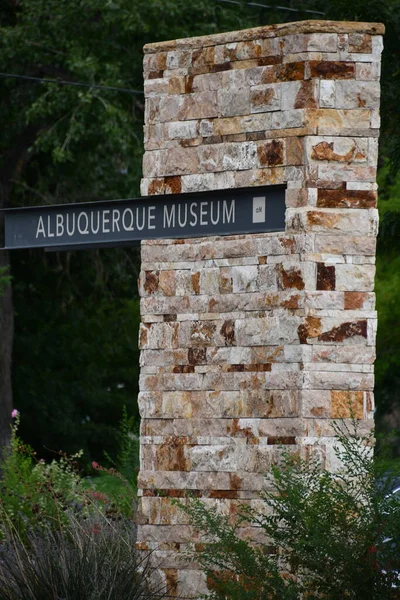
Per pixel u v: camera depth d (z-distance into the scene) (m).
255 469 9.83
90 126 30.17
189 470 10.16
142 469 10.40
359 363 9.77
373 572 9.19
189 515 10.13
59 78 30.78
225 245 10.12
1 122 32.47
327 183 9.75
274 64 9.94
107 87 27.83
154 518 10.30
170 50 10.52
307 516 9.25
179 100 10.46
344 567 9.20
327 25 9.76
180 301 10.32
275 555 9.66
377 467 9.49
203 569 9.75
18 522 14.71
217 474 10.02
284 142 9.84
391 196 26.09
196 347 10.21
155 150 10.57
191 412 10.20
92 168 33.66
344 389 9.72
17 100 31.56
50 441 38.53
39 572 11.36
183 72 10.45
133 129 31.23
